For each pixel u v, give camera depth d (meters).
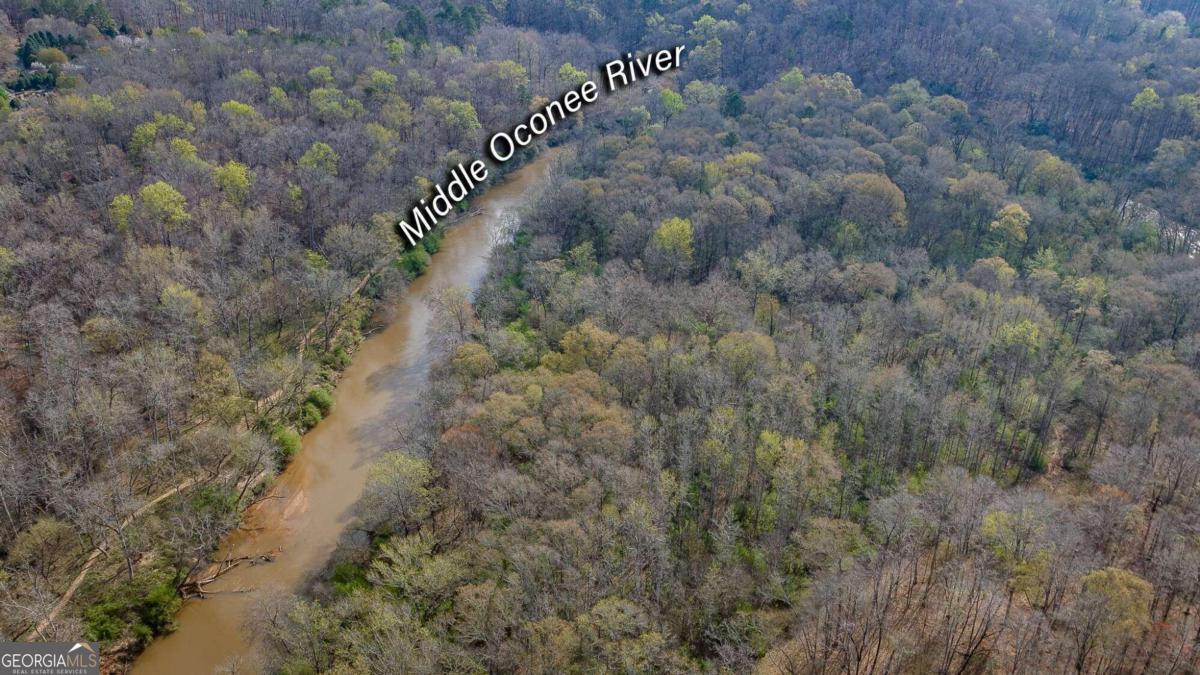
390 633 68.50
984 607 71.50
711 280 124.81
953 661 67.50
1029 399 104.50
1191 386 99.31
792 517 83.56
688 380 100.81
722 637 71.69
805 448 87.19
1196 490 85.06
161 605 80.00
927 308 117.69
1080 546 75.62
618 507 78.88
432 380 112.62
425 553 78.69
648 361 102.69
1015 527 74.94
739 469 90.19
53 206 124.50
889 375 101.81
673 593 75.19
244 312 117.81
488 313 123.94
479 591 70.62
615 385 99.94
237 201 135.12
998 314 119.62
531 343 116.50
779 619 74.62
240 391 103.75
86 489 84.44
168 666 76.62
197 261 122.88
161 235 124.56
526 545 73.06
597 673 63.84
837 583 71.31
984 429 97.56
